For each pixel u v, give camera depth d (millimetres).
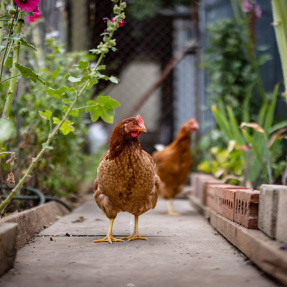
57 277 1046
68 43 3197
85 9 3393
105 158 1468
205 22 3736
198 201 2529
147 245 1438
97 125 3588
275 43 3230
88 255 1281
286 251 1030
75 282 1007
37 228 1676
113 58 4285
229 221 1518
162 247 1404
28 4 1377
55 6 2789
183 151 2334
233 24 3346
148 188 1456
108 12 3430
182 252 1328
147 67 6105
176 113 4438
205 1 3732
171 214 2293
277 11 1771
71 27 3242
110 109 1527
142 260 1222
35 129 2080
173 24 4516
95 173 3135
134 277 1051
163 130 4668
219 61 3311
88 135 3576
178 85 4387
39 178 2252
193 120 2355
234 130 2506
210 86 3377
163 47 4539
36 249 1362
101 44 1479
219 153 2588
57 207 2160
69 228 1765
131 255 1284
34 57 2197
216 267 1146
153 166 1517
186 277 1053
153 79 6090
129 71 5945
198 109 3664
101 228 1779
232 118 2527
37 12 1457
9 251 1101
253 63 3227
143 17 4410
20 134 2064
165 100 4605
